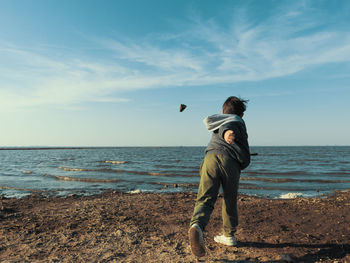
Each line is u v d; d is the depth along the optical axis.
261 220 3.69
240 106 2.56
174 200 5.58
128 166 22.58
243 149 2.32
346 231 3.05
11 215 4.14
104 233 3.13
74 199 6.42
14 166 22.64
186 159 38.44
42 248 2.65
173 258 2.39
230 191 2.45
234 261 2.32
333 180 12.02
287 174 15.45
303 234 3.03
